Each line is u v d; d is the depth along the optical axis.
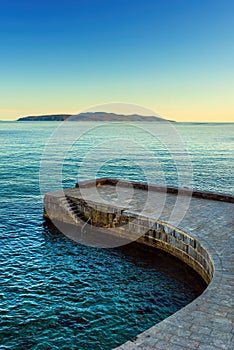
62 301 13.17
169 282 14.72
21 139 98.38
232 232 15.86
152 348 7.54
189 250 15.74
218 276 11.30
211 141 92.69
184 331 8.18
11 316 12.14
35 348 10.43
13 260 17.06
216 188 37.31
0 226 22.25
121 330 11.29
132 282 14.76
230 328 8.30
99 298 13.39
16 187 35.16
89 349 10.34
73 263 16.78
